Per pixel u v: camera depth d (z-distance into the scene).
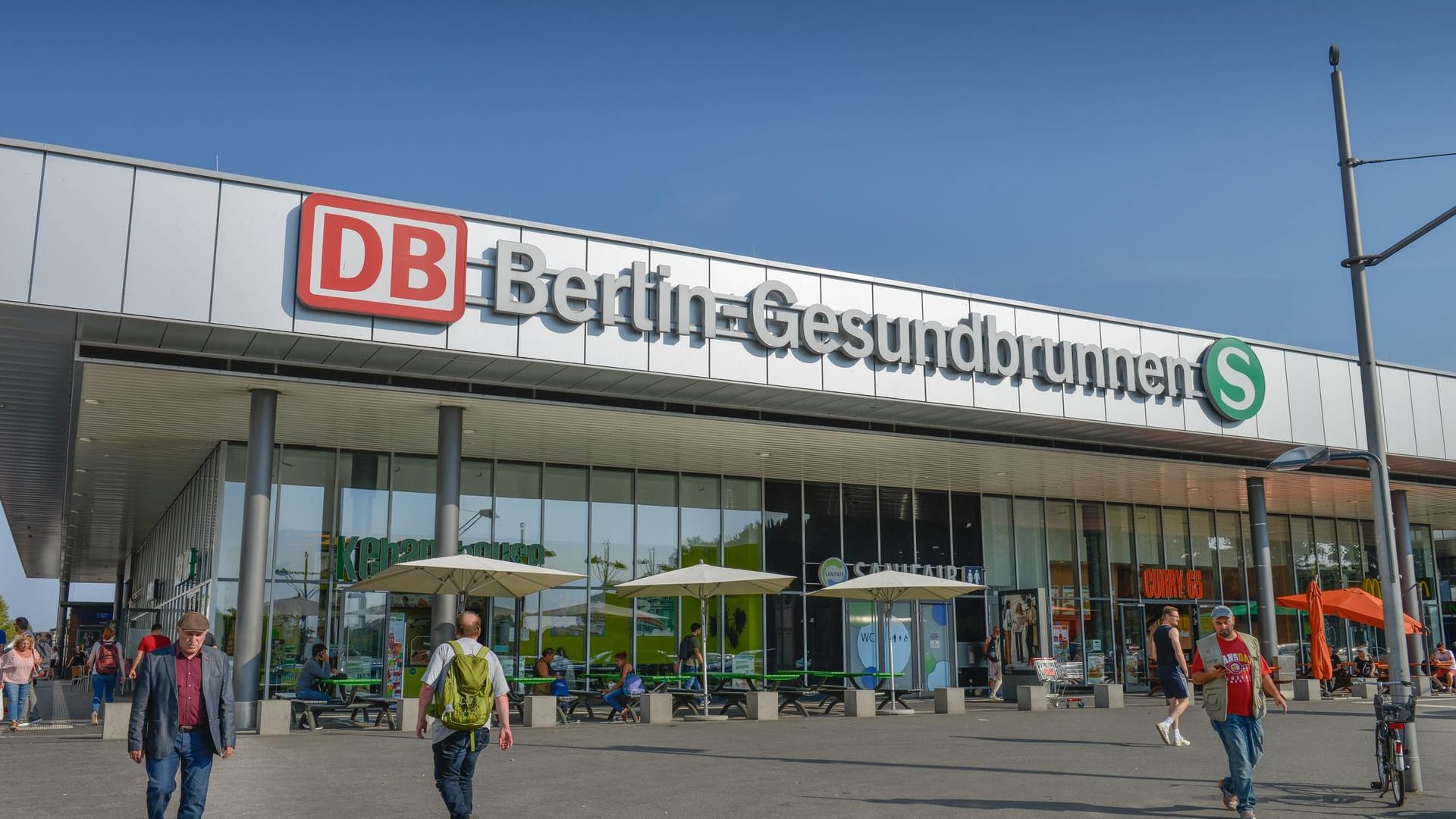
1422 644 32.53
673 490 28.25
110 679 20.92
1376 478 12.68
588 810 10.41
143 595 43.25
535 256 18.91
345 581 24.14
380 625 24.31
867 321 21.75
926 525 31.69
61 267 15.93
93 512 35.94
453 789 8.87
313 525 24.06
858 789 11.79
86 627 73.19
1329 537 39.47
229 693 8.62
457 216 18.47
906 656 30.67
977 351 22.77
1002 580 32.56
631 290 19.64
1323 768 13.62
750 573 23.20
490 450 25.16
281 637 23.34
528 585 21.28
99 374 18.36
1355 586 39.66
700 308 20.22
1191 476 29.78
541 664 23.02
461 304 18.27
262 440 19.22
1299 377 27.62
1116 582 34.47
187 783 8.41
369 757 14.70
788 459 26.67
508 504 26.14
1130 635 34.38
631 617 27.03
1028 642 31.31
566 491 26.86
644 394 21.02
